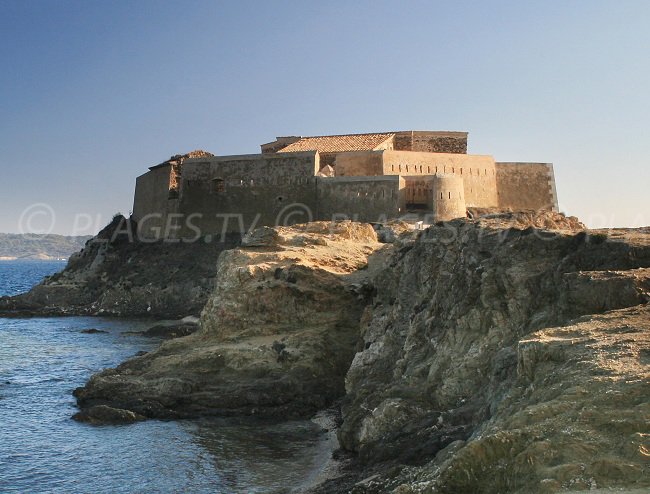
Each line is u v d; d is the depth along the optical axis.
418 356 30.89
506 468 14.29
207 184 91.38
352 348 44.44
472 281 28.73
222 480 27.52
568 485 12.81
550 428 14.57
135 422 36.19
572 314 21.58
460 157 85.38
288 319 47.84
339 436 29.64
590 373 15.92
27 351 61.06
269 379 40.66
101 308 93.12
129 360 46.31
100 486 27.34
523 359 18.47
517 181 87.62
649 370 15.27
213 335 48.94
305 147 90.56
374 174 82.69
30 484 27.66
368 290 47.97
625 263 23.00
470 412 23.52
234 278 49.62
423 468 19.72
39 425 35.72
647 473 12.48
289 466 28.92
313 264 50.56
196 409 37.62
